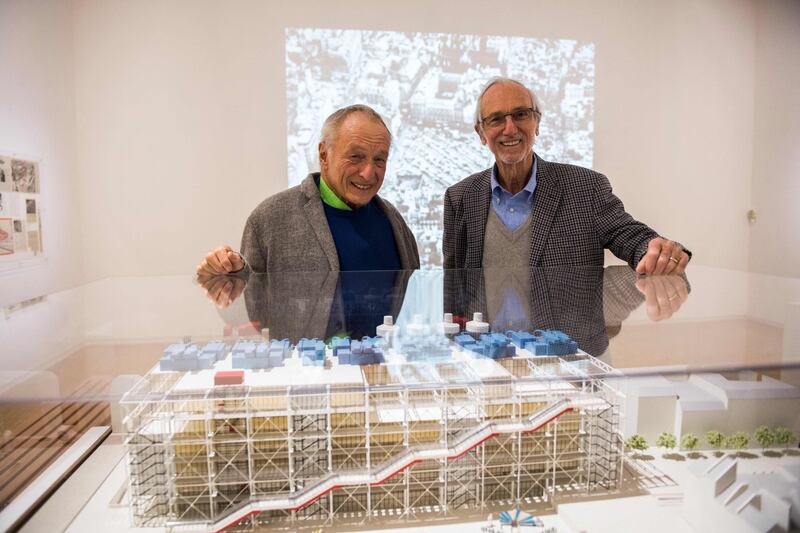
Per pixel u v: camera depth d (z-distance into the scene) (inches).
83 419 26.2
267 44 139.3
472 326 30.4
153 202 139.4
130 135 137.0
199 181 140.5
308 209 54.0
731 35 157.4
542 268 49.6
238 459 26.2
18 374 23.7
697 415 26.0
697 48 156.3
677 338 28.4
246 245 54.9
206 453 26.0
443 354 27.4
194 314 32.5
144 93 136.5
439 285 40.7
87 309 33.9
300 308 33.9
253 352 27.0
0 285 107.9
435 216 148.9
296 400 25.5
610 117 154.6
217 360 26.6
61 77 128.5
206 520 25.5
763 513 24.2
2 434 23.9
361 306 34.6
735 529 23.6
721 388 25.6
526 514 26.1
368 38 142.5
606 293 37.9
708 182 162.1
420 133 146.5
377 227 56.9
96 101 135.0
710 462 25.7
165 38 136.0
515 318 32.2
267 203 55.7
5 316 31.6
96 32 133.3
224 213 141.9
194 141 139.4
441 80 146.1
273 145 141.7
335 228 55.0
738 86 159.9
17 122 113.3
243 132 140.6
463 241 66.0
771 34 156.1
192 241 141.6
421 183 147.6
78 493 26.0
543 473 27.8
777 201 157.4
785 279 44.9
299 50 140.3
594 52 151.6
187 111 138.4
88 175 136.3
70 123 132.3
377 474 26.5
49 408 25.0
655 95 156.0
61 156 128.5
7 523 23.6
